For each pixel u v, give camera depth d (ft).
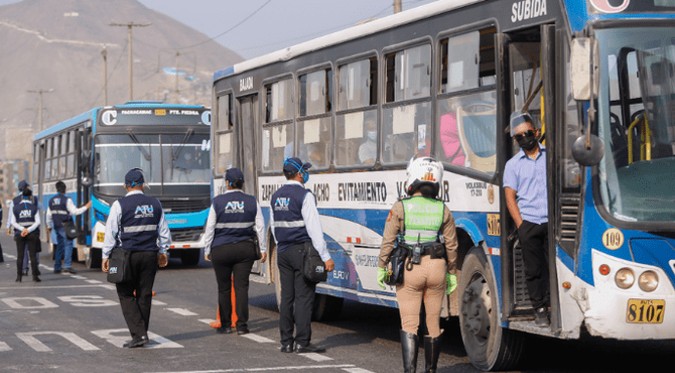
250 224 58.34
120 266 52.90
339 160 57.62
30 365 48.29
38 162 149.89
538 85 42.80
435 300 40.29
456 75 46.98
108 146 108.99
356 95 55.98
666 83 38.75
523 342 44.29
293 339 52.16
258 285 91.50
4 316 67.82
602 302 38.22
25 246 97.55
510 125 43.01
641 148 38.52
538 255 41.81
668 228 38.17
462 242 47.60
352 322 64.18
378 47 53.72
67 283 94.38
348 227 56.49
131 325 53.78
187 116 111.24
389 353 51.39
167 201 109.19
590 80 37.11
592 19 38.73
